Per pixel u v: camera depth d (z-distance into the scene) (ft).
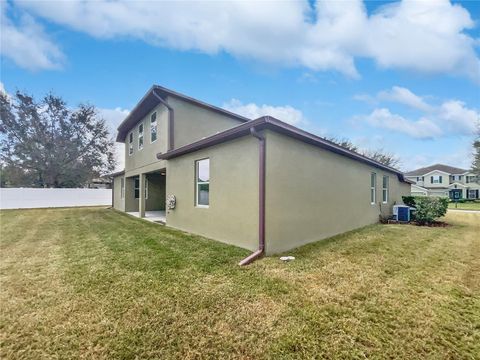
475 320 9.97
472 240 23.94
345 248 20.26
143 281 13.56
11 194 61.67
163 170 35.70
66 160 80.48
